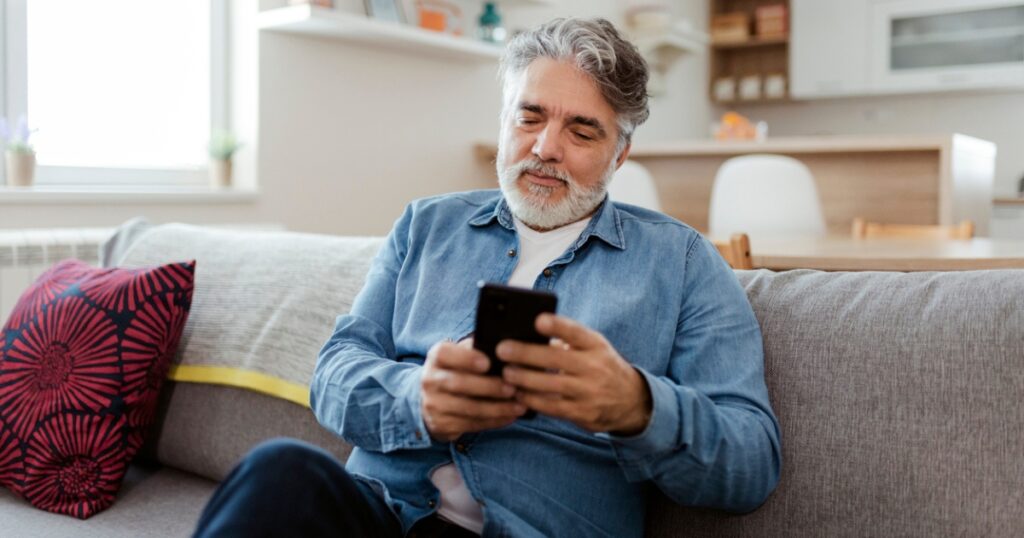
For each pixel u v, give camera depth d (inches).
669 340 44.8
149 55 128.6
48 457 57.5
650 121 237.1
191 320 65.7
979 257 71.6
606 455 43.3
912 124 255.9
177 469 65.5
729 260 74.0
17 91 111.6
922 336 42.3
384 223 160.7
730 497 40.6
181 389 64.4
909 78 239.3
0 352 61.5
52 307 61.6
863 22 244.1
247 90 137.6
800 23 254.5
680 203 175.6
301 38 142.6
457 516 43.5
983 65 229.0
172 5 131.3
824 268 75.0
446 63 172.4
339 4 141.4
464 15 172.6
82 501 56.4
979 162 163.9
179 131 133.8
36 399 59.1
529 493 42.0
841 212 158.4
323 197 148.6
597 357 34.7
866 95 257.9
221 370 62.2
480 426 37.3
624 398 35.7
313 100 145.6
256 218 137.6
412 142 165.6
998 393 39.6
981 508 38.4
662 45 235.3
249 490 35.3
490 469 42.1
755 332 45.2
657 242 47.0
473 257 49.3
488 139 185.5
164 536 52.7
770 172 135.8
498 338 34.8
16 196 106.2
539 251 49.0
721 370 43.1
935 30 235.0
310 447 38.2
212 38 136.7
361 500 40.0
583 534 42.6
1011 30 224.4
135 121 127.4
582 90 46.2
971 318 41.6
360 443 44.5
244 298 64.2
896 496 40.3
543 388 34.6
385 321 50.4
